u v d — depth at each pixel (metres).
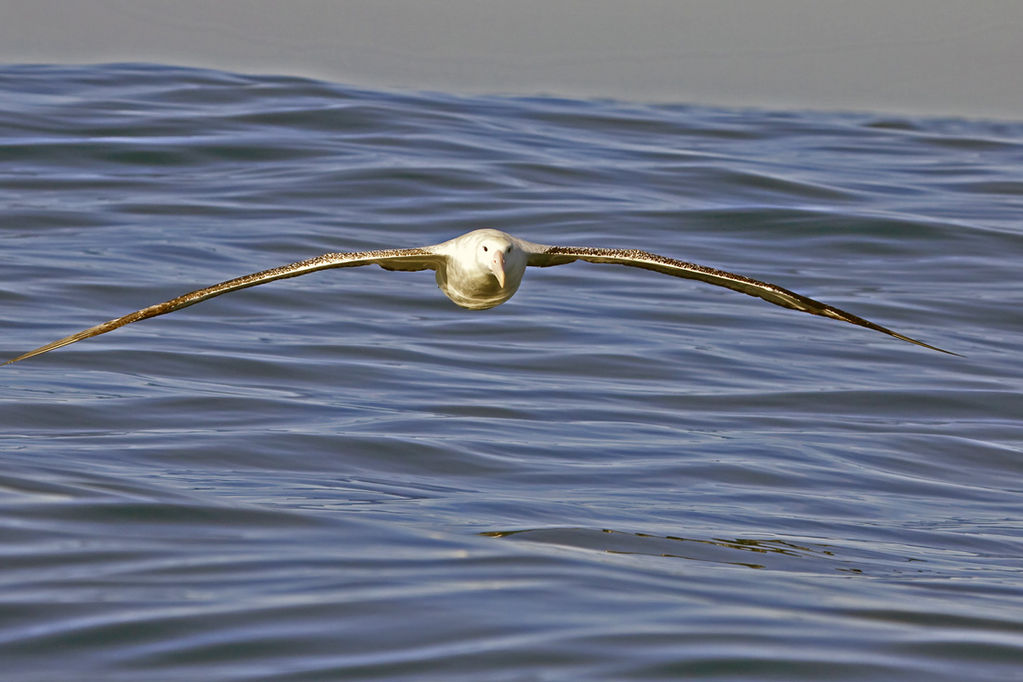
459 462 15.75
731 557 12.86
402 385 18.80
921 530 14.56
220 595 10.80
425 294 23.59
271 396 17.88
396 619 10.34
